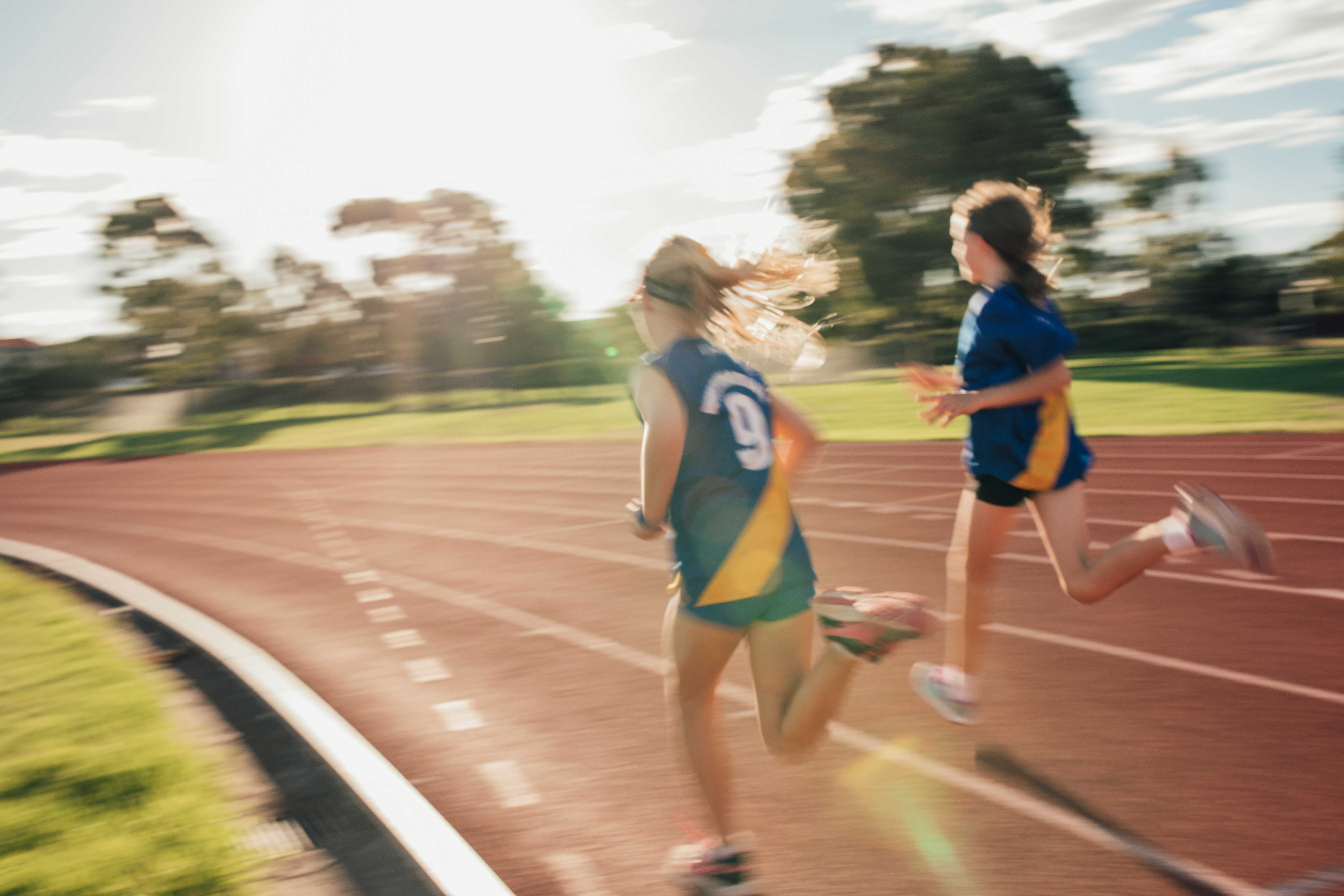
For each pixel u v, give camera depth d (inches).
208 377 2942.9
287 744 163.5
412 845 121.3
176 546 448.8
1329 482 375.9
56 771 149.2
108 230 2773.1
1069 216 1846.7
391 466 855.7
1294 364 1226.6
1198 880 104.6
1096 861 110.0
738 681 180.1
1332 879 102.6
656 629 227.3
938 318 1886.1
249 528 498.6
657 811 130.8
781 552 97.6
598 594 270.5
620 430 1065.5
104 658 221.8
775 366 110.9
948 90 1814.7
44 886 113.7
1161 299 2203.5
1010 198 126.7
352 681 202.1
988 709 159.0
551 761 151.3
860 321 1887.3
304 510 560.1
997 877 108.3
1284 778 126.2
